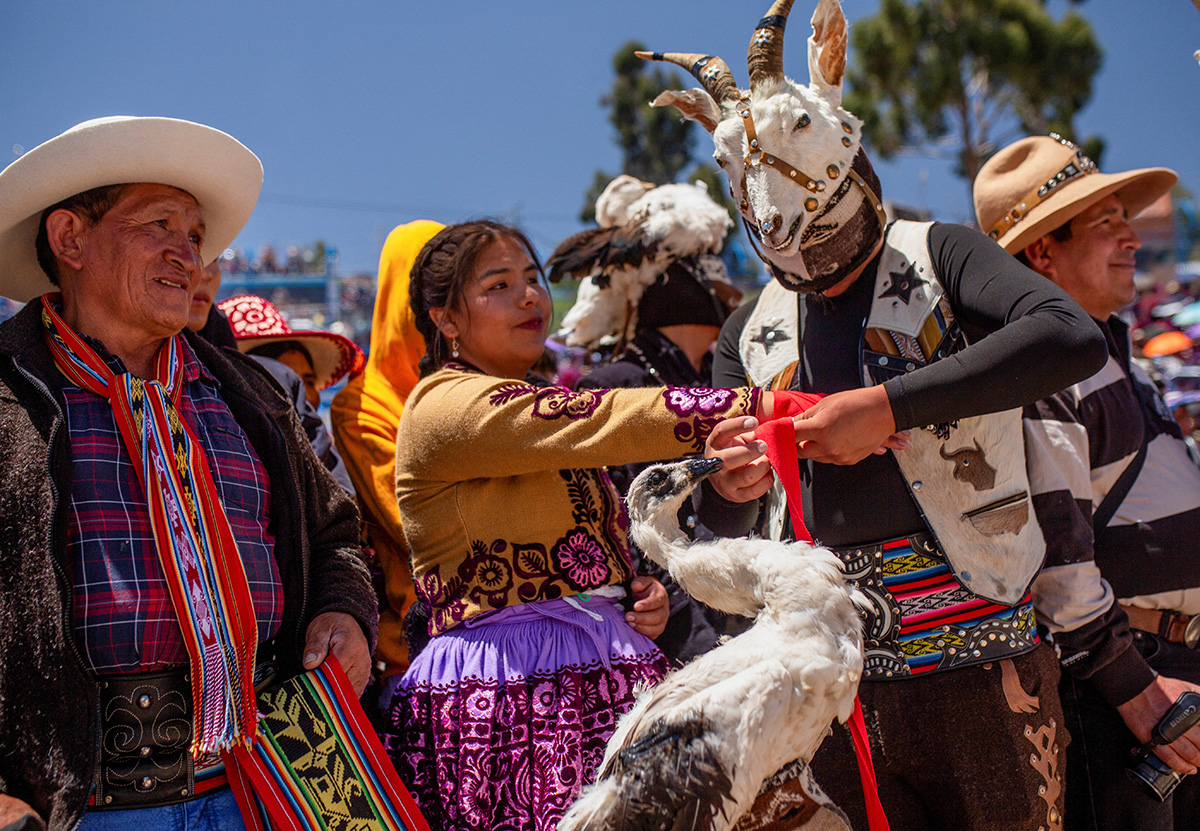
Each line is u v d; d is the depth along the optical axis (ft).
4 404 5.68
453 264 7.37
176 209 6.32
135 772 5.71
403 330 10.14
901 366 6.35
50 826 5.32
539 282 7.64
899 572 6.40
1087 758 7.75
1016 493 6.38
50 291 7.04
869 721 6.38
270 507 6.65
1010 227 8.90
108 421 5.93
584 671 6.48
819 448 5.57
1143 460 8.17
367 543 9.48
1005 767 6.28
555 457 6.19
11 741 5.40
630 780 4.70
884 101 62.54
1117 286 8.73
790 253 6.16
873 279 6.59
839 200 6.08
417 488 6.93
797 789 4.91
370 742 6.23
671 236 9.84
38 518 5.47
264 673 6.42
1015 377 5.48
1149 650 8.15
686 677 4.92
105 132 6.05
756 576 4.96
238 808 6.04
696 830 4.48
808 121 5.93
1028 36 59.77
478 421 6.42
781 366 7.05
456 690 6.49
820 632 4.76
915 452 6.32
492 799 6.23
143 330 6.20
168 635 5.75
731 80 6.25
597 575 6.77
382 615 9.22
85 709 5.44
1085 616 6.94
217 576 5.95
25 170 6.02
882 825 5.23
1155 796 7.18
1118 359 8.68
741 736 4.55
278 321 11.16
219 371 6.77
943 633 6.30
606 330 10.69
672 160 88.12
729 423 5.63
